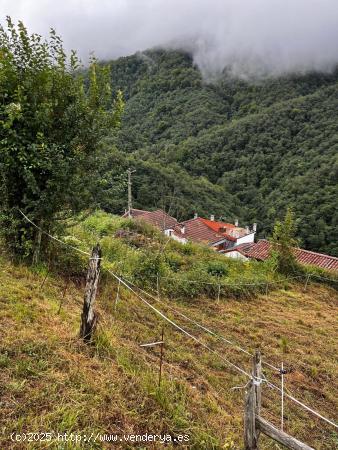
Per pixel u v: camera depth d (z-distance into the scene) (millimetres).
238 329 8672
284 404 5875
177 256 13625
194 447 3625
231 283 11953
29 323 4727
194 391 4777
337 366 7789
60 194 6895
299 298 13656
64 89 7125
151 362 5164
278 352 7906
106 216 18453
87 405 3551
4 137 6625
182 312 8719
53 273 7230
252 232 40750
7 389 3430
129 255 10609
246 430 3256
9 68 6633
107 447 3186
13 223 6758
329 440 5211
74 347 4371
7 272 6434
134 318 7141
